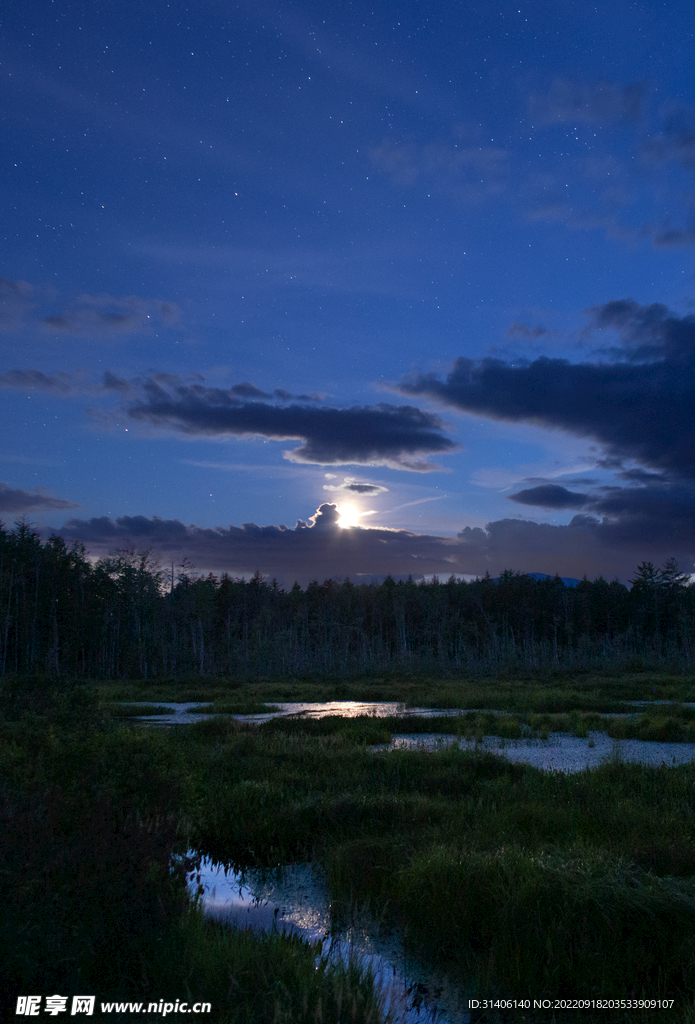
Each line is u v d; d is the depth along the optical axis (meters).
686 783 8.48
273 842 6.89
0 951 3.27
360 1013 3.38
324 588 106.00
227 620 89.44
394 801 7.58
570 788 8.18
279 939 4.21
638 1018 3.54
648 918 4.28
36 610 63.81
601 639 90.06
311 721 17.78
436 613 89.50
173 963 3.65
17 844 4.22
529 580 101.31
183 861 5.14
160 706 24.78
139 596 78.38
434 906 4.77
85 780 6.95
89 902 3.89
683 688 29.98
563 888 4.55
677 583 95.88
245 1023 3.18
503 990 3.90
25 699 11.93
